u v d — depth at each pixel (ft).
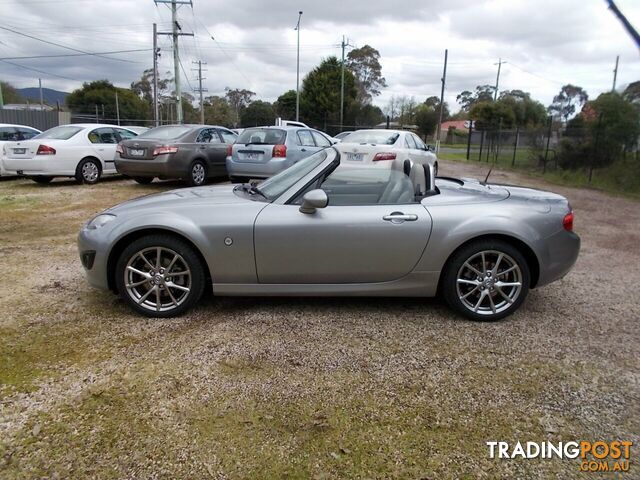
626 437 7.84
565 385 9.30
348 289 11.97
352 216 11.60
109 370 9.51
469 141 81.00
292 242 11.55
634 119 47.67
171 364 9.79
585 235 23.34
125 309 12.51
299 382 9.22
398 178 12.42
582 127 52.39
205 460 7.15
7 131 38.04
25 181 36.94
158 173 31.89
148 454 7.25
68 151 33.78
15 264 16.22
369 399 8.71
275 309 12.69
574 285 15.29
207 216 11.68
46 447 7.34
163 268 11.89
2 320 11.70
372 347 10.66
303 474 6.91
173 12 102.89
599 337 11.41
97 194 30.91
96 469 6.93
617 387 9.27
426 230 11.62
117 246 11.85
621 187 44.34
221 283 11.88
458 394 8.93
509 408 8.54
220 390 8.91
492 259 11.94
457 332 11.50
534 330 11.71
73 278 14.82
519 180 49.01
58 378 9.20
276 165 30.81
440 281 12.21
